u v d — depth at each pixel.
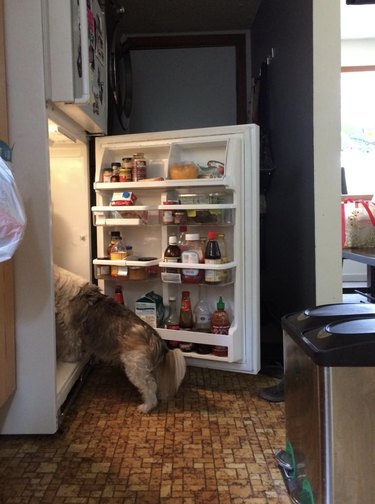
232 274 2.00
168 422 1.61
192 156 2.12
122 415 1.67
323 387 0.97
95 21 1.89
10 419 1.53
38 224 1.50
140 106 3.11
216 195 2.00
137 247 2.21
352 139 4.14
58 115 1.65
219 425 1.58
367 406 0.97
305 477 1.11
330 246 1.88
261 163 2.55
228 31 3.08
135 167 2.05
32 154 1.49
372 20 3.51
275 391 1.82
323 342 1.00
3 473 1.30
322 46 1.82
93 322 1.85
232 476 1.27
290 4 2.17
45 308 1.52
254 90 2.78
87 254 2.17
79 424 1.61
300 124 2.04
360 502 0.98
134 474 1.28
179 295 2.18
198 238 2.00
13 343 1.51
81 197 2.15
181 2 2.63
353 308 1.31
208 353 2.05
